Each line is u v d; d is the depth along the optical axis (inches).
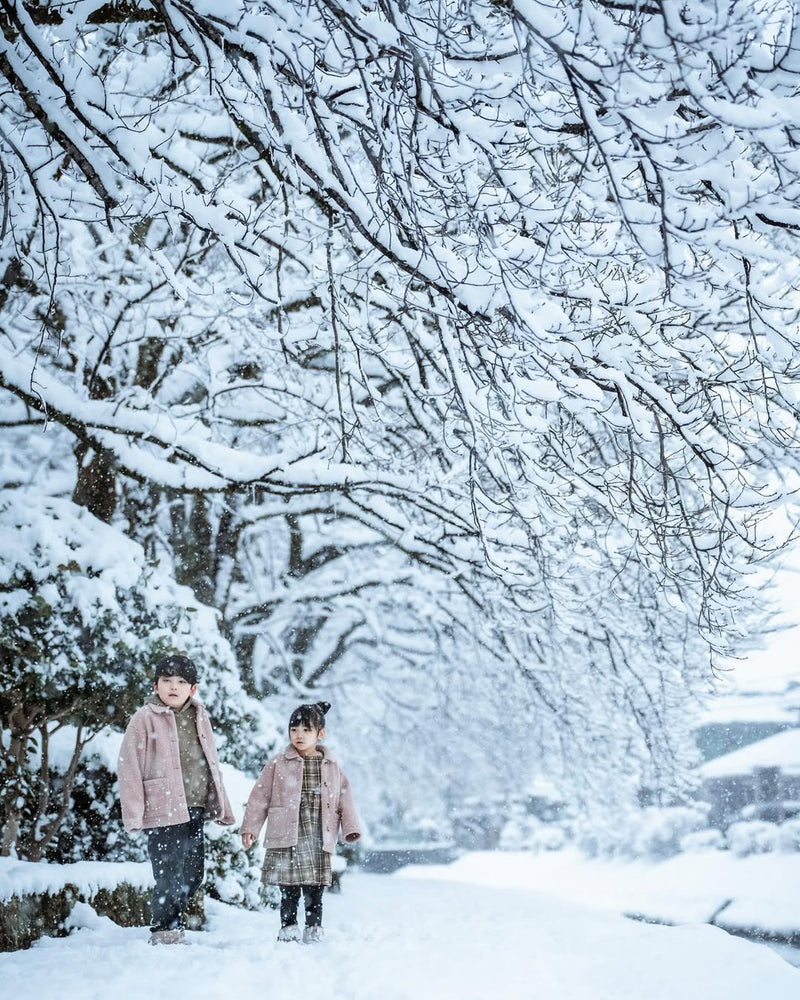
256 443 539.8
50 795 318.0
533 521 306.8
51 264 319.3
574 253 204.7
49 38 236.2
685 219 176.1
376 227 211.8
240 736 380.2
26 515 309.4
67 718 286.7
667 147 173.9
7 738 307.4
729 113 160.1
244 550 676.7
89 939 227.5
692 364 250.4
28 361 430.3
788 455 294.5
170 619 337.7
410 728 813.2
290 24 183.2
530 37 172.1
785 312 262.5
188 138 343.9
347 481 355.6
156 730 231.1
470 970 195.3
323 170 209.5
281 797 243.0
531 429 231.3
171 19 206.4
